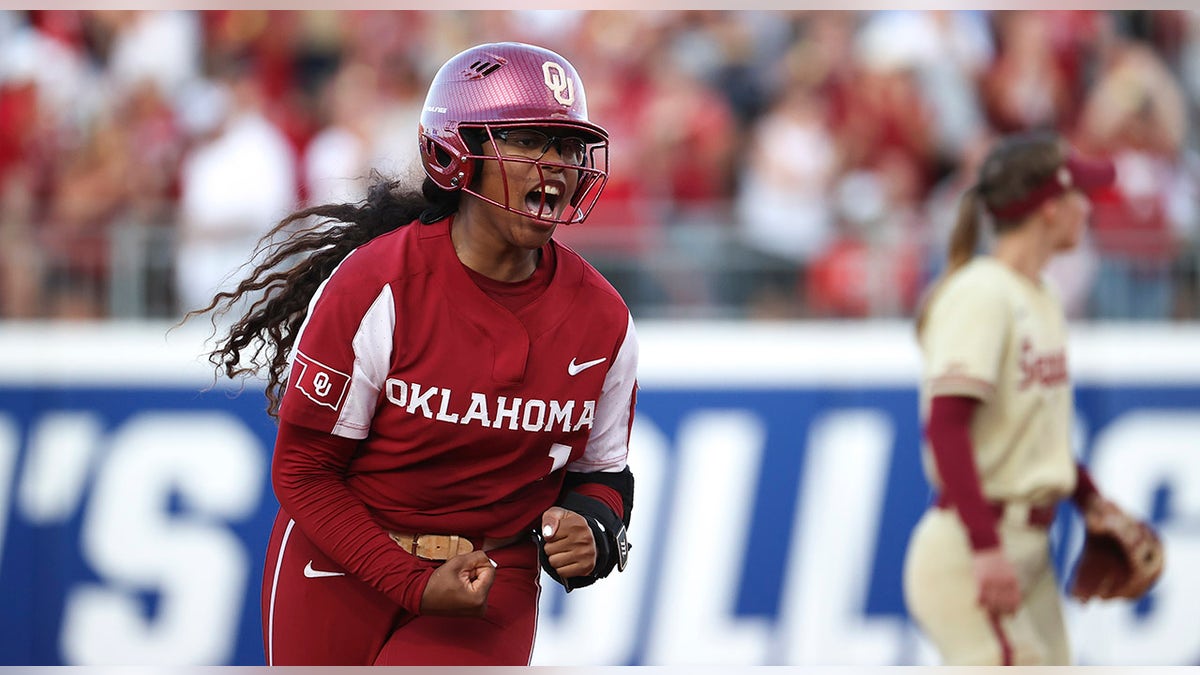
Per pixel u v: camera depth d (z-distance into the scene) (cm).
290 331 1005
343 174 2411
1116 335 2186
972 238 1382
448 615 886
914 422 2147
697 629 2109
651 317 2152
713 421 2133
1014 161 1336
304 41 2609
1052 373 1328
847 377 2148
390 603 945
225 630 2114
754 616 2117
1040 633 1334
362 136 2483
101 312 2136
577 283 924
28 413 2116
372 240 931
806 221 2309
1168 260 2197
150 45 2531
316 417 891
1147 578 1391
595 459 983
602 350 926
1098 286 2191
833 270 2186
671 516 2117
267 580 982
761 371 2142
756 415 2138
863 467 2138
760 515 2125
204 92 2503
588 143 904
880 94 2575
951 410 1279
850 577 2127
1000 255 1355
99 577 2109
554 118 859
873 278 2184
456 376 890
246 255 2152
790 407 2141
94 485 2117
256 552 2122
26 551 2106
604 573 955
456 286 892
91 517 2112
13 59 2486
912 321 2173
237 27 2589
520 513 952
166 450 2122
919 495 2136
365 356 883
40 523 2109
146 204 2431
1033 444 1309
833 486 2134
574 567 896
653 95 2531
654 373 2133
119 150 2461
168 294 2147
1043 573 1336
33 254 2125
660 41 2616
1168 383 2181
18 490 2109
